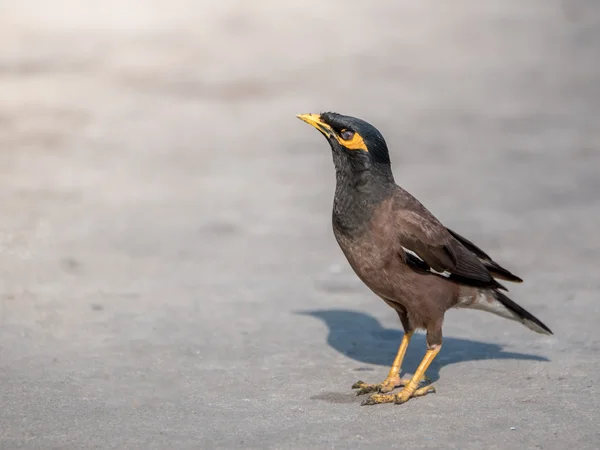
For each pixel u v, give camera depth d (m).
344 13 46.53
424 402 8.48
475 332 10.73
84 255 13.84
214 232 15.42
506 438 7.52
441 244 8.55
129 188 18.42
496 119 25.78
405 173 19.84
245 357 9.81
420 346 10.27
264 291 12.33
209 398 8.57
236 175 19.80
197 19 43.00
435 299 8.61
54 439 7.51
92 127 24.17
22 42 36.31
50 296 11.82
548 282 12.59
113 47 35.94
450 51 37.53
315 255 14.16
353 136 8.52
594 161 20.84
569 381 8.95
